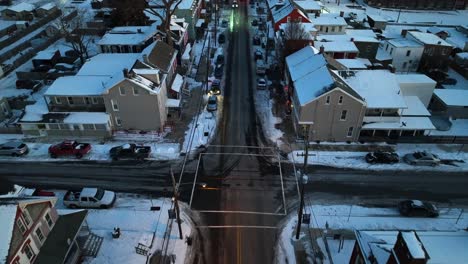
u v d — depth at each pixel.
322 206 38.81
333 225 36.31
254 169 44.31
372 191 40.97
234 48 80.88
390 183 42.16
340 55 67.88
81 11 101.31
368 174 43.47
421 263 20.45
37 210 28.31
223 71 69.81
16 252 25.25
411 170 44.16
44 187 40.69
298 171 43.91
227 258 33.12
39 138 49.28
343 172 43.78
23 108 55.84
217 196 40.16
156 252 33.19
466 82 68.50
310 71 52.12
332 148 47.94
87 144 46.47
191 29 82.75
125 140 49.06
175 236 34.97
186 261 32.59
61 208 37.97
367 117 47.78
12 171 43.12
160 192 40.50
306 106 45.59
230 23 96.69
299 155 46.56
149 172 43.50
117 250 33.03
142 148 46.03
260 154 46.97
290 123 53.59
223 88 63.47
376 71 51.50
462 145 48.25
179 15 81.38
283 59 65.06
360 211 38.16
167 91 55.19
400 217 37.44
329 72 48.28
